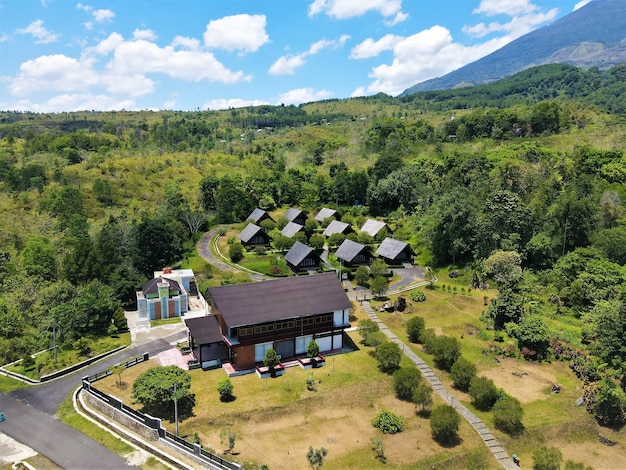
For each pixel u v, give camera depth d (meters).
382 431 45.38
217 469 38.34
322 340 59.75
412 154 162.62
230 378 53.28
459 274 85.50
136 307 76.62
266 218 119.19
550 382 53.97
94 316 66.19
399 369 52.97
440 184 120.56
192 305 76.94
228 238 109.50
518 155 125.12
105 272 77.69
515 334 60.03
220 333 56.56
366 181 138.38
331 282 62.50
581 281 70.31
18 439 43.00
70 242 91.62
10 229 98.38
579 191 94.81
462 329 65.56
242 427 45.00
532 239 83.50
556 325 64.94
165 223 98.19
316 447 42.81
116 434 43.81
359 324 67.19
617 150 124.19
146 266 87.75
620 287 68.50
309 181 153.38
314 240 100.38
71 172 140.88
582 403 50.09
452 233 88.56
